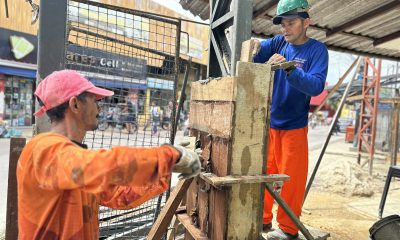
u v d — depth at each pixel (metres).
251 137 2.05
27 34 14.08
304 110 2.97
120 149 1.28
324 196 6.58
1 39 13.34
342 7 4.64
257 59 3.14
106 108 3.90
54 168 1.31
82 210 1.56
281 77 2.97
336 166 7.74
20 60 14.02
